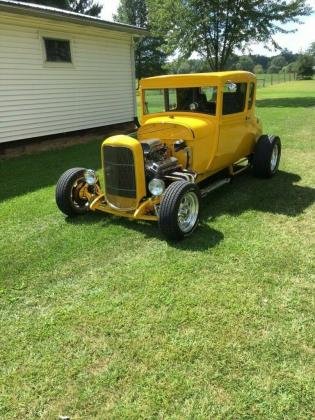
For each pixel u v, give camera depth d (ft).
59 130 34.68
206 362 8.66
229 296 10.94
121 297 11.12
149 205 14.69
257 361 8.64
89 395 7.98
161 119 17.28
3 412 7.70
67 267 12.91
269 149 20.56
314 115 45.85
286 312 10.26
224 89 16.56
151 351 9.05
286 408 7.52
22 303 11.12
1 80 28.96
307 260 12.78
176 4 71.26
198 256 13.16
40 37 31.30
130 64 41.93
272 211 17.01
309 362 8.61
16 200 19.84
